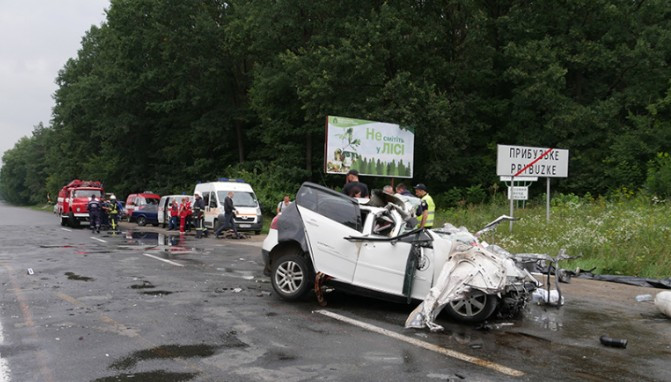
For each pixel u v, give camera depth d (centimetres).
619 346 591
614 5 2944
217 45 3803
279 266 808
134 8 3834
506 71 2972
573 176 2908
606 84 3212
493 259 681
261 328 636
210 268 1152
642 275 1067
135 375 467
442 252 710
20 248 1548
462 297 661
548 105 2891
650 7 3033
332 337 601
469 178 3180
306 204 809
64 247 1588
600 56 2920
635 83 3039
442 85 3175
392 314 727
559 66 2897
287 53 3062
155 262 1240
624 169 2739
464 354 549
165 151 4403
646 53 2859
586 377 489
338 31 3131
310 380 460
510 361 530
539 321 708
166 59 3853
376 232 763
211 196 2350
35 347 546
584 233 1330
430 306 655
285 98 3416
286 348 555
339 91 2880
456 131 2988
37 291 852
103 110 4369
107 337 586
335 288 766
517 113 3023
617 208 1694
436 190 3225
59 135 6700
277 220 832
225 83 4006
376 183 3222
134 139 4612
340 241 759
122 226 2966
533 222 1595
